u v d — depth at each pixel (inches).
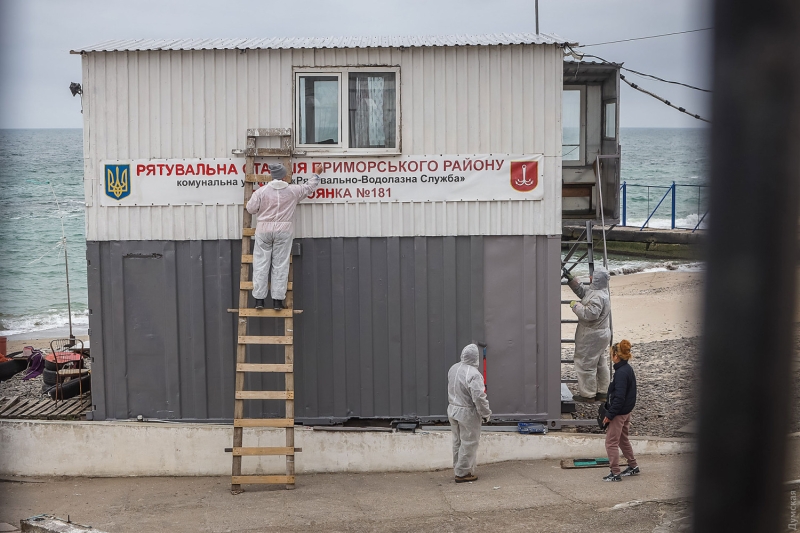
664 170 3309.5
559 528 341.4
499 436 467.5
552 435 468.1
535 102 460.4
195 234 465.7
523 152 462.6
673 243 1401.3
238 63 458.9
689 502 364.2
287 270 444.8
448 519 365.7
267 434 462.9
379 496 414.0
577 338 506.0
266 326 467.2
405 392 472.4
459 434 436.8
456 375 431.5
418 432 464.1
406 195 465.1
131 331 470.0
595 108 622.5
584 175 626.2
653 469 434.6
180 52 458.3
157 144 462.3
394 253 466.9
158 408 472.1
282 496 421.4
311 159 462.3
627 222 1910.7
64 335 1062.4
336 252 466.6
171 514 393.1
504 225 466.9
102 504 414.3
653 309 970.7
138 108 460.8
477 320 469.7
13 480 462.3
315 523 370.0
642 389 590.9
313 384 470.6
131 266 468.1
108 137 462.0
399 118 461.1
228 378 470.6
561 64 458.6
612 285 1170.0
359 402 472.4
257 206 439.2
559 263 468.4
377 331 470.0
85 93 459.8
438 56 458.9
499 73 459.5
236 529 365.7
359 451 464.8
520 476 437.7
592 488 402.9
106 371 471.2
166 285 467.2
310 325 468.8
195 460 465.7
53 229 1834.4
